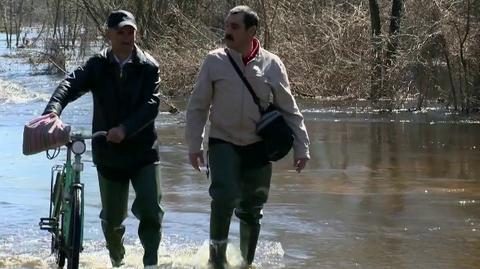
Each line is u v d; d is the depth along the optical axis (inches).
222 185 273.4
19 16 2647.6
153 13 1120.8
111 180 275.7
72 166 258.8
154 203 272.4
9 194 405.1
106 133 257.8
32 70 1553.9
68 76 270.8
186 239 320.8
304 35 972.6
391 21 878.4
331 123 703.1
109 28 270.5
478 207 373.7
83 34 1448.1
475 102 779.4
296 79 941.2
